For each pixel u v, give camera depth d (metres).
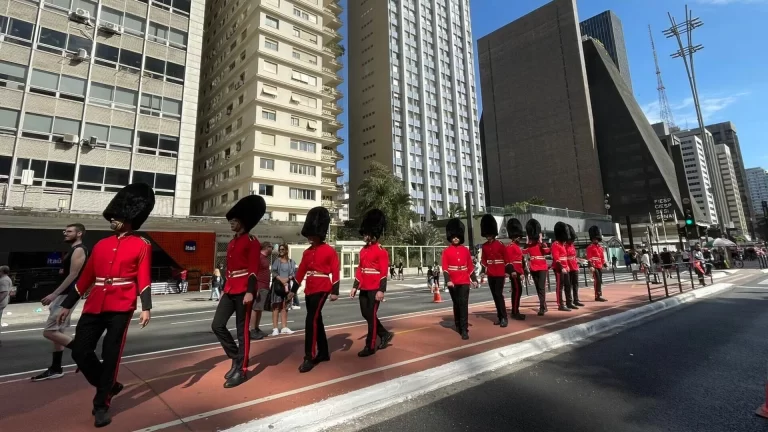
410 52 72.06
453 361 4.89
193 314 12.90
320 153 38.59
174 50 28.52
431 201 68.38
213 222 23.78
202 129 44.78
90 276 3.45
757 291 12.83
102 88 24.98
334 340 6.45
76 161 23.45
